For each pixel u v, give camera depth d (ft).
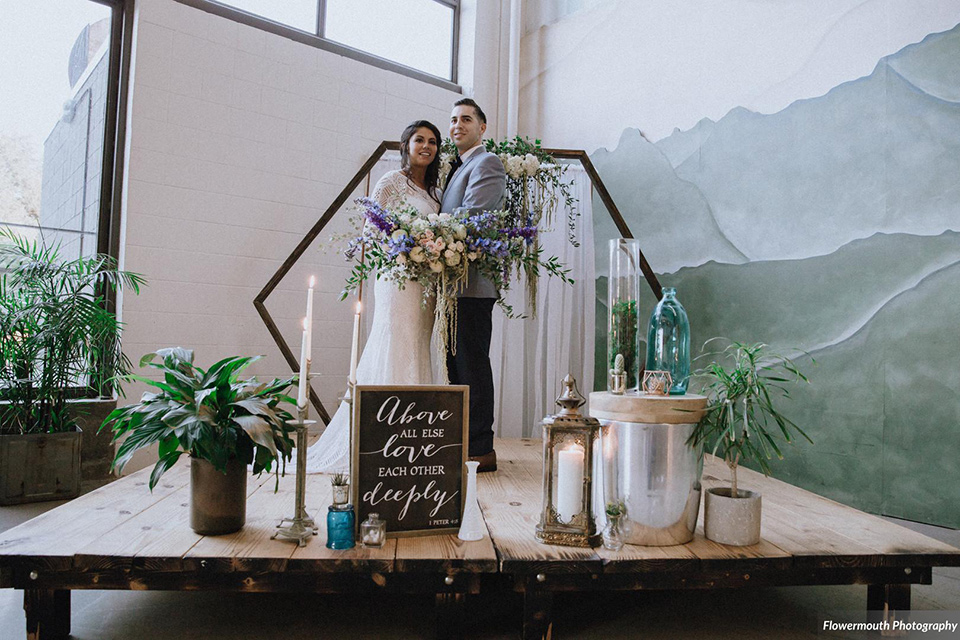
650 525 6.23
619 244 7.10
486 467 9.67
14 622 6.35
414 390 6.49
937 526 10.62
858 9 11.94
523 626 5.84
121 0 13.12
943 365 10.65
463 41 17.74
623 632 6.31
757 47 13.50
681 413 6.20
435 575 5.81
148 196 13.11
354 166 15.79
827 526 7.09
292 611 6.68
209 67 13.82
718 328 13.92
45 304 10.71
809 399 12.30
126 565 5.60
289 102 14.87
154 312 13.17
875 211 11.55
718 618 6.72
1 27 12.70
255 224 14.39
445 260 8.89
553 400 14.75
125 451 6.02
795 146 12.76
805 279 12.50
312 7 15.49
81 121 13.23
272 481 8.71
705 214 14.24
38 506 10.55
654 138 15.30
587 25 16.75
